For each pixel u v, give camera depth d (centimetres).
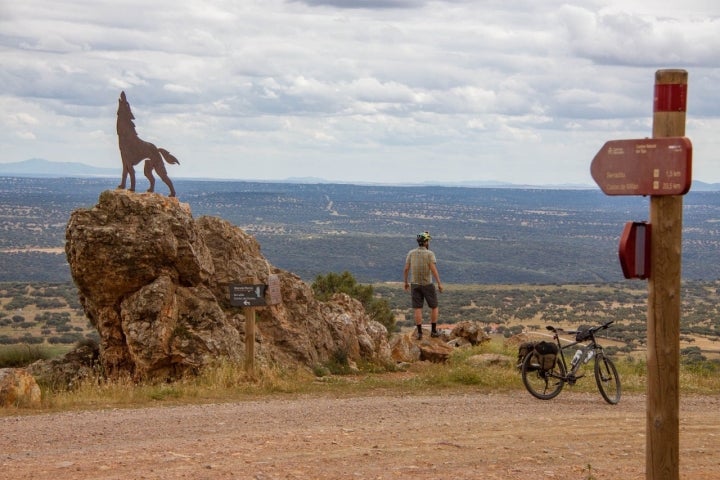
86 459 807
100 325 1691
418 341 2103
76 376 1675
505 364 1762
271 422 1046
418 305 2125
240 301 1468
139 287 1661
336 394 1370
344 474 752
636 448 903
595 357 1305
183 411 1144
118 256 1627
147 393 1307
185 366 1594
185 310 1669
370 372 1836
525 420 1087
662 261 582
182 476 734
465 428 1012
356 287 3053
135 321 1611
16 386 1186
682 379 1580
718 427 1070
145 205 1686
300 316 1866
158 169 1778
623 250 584
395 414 1127
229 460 805
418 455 842
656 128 587
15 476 732
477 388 1446
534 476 762
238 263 1845
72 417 1081
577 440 944
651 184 577
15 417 1081
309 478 735
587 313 9819
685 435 1005
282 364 1677
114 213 1678
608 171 594
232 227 1919
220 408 1178
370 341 1981
